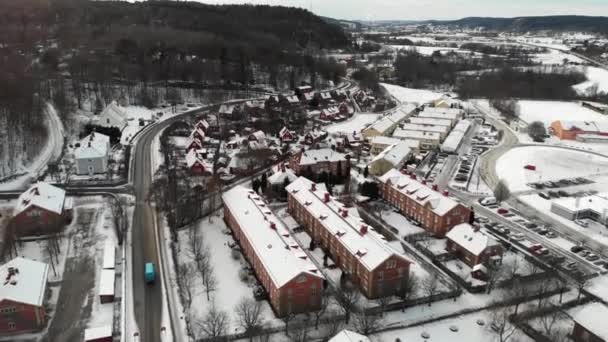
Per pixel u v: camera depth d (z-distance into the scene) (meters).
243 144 166.25
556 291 85.50
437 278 89.62
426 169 159.12
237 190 111.62
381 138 172.25
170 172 128.88
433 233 108.44
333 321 75.00
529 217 122.62
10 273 73.81
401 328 75.56
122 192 123.94
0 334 70.50
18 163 134.88
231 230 106.44
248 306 76.69
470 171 157.25
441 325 76.75
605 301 84.38
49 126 165.88
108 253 91.19
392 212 120.38
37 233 98.81
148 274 84.31
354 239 89.62
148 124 187.62
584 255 101.38
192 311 77.44
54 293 80.81
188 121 194.25
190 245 98.25
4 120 148.88
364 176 143.62
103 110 187.88
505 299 83.31
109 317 75.25
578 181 151.88
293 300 76.56
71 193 122.06
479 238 94.19
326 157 141.38
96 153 133.88
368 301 82.44
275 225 92.38
